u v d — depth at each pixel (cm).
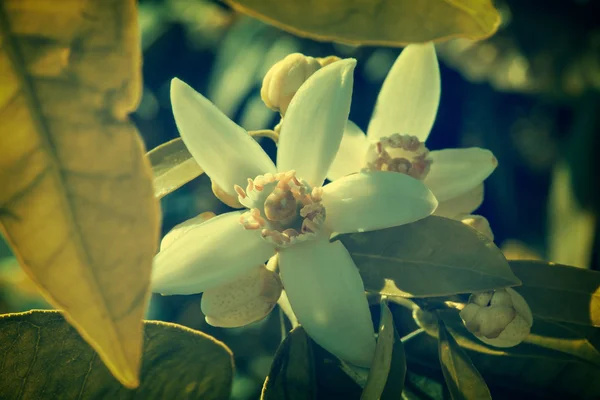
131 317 16
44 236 16
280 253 21
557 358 22
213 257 21
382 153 22
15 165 16
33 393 20
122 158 16
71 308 16
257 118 41
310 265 21
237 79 42
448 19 17
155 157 22
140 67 16
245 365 30
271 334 30
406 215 21
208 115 21
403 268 21
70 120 16
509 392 22
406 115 23
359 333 20
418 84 23
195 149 21
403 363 21
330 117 21
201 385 21
